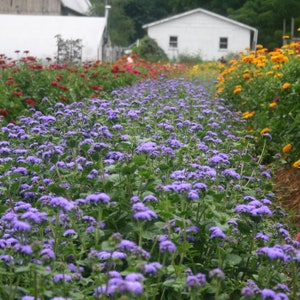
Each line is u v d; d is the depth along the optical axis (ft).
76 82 47.78
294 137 27.20
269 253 11.92
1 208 16.12
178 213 14.55
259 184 20.45
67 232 13.42
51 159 17.81
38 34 106.22
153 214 12.02
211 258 14.16
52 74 48.26
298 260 12.74
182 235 13.82
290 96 29.01
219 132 28.84
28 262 11.68
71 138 20.30
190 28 161.58
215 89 53.93
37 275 11.70
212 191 14.85
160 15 224.33
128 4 220.02
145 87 46.60
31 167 17.72
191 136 23.29
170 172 17.89
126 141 19.21
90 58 103.55
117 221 14.79
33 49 104.37
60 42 88.79
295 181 25.09
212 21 161.07
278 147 28.53
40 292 11.12
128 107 28.99
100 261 13.50
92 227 13.85
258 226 15.37
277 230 15.94
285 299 10.77
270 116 31.73
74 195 16.92
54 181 18.06
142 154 17.31
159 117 26.32
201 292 12.43
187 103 36.27
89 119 23.75
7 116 36.14
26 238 12.78
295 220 21.09
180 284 11.83
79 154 20.85
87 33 106.32
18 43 105.29
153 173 16.61
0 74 46.55
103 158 18.81
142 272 10.32
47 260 11.17
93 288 11.89
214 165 17.62
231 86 44.37
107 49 128.47
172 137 22.12
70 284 11.67
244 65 45.32
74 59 84.38
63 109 29.84
